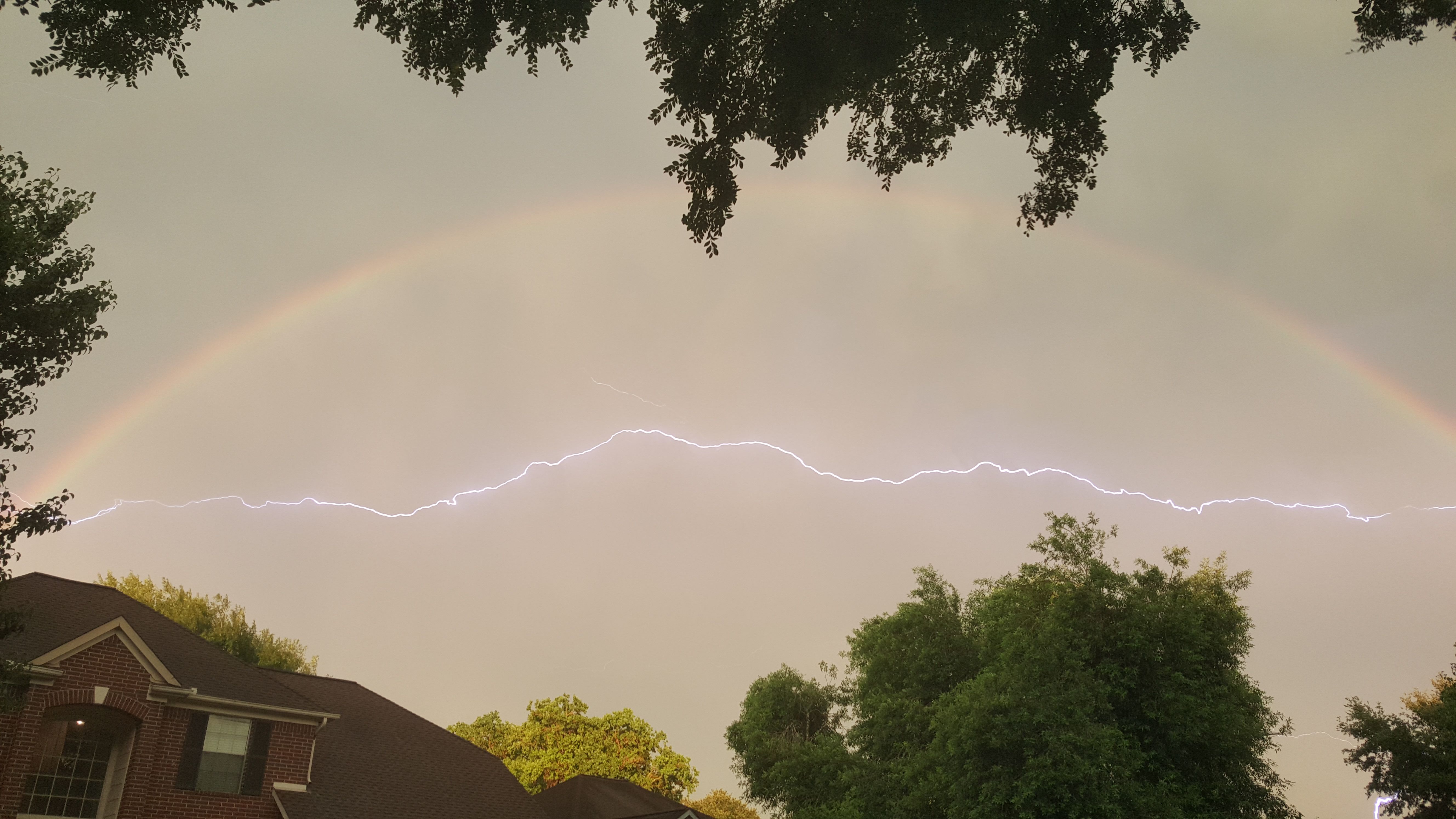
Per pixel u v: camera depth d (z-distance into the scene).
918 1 15.12
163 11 14.21
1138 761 27.73
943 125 17.38
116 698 23.73
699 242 16.14
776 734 49.28
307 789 26.73
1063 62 15.90
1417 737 33.94
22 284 16.22
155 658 24.52
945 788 30.70
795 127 15.96
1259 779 30.77
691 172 16.16
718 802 76.56
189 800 24.67
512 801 31.30
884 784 36.50
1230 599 34.50
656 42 16.03
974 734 28.17
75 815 23.41
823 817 37.81
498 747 55.44
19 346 16.17
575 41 15.76
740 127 16.06
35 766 23.27
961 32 15.48
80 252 17.23
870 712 40.66
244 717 26.25
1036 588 32.47
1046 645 29.23
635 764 52.66
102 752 24.23
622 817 33.03
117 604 27.33
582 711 55.38
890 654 40.44
